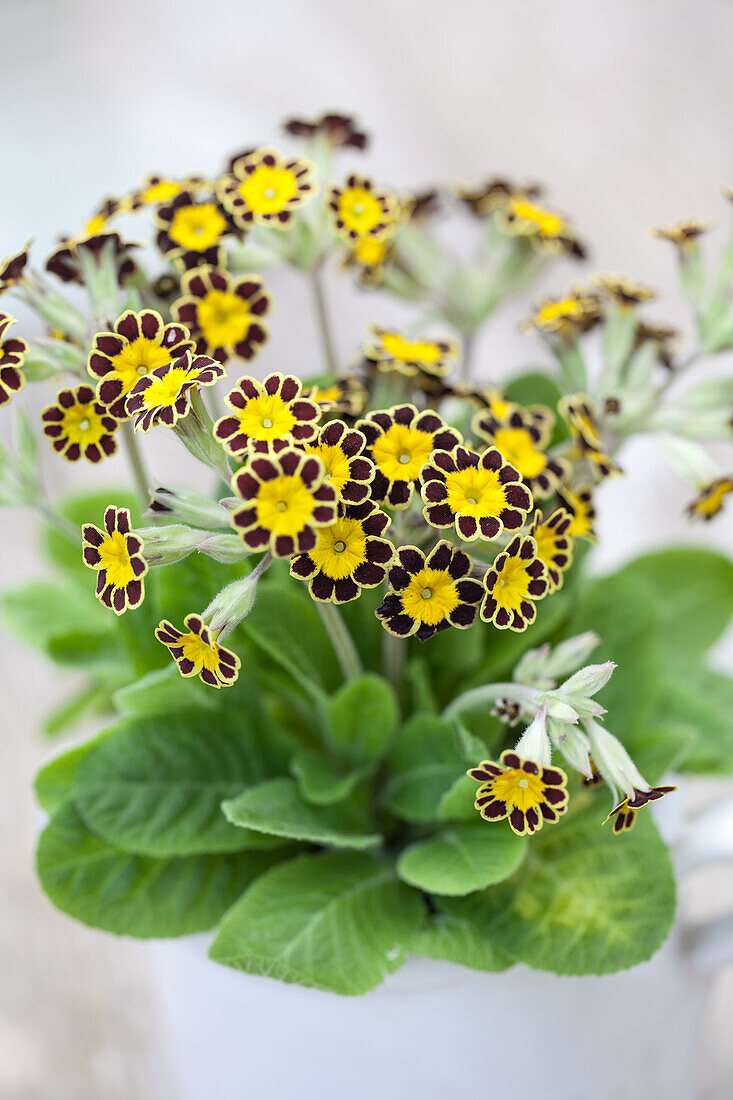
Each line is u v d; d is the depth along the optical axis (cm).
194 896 42
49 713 53
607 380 44
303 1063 41
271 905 40
